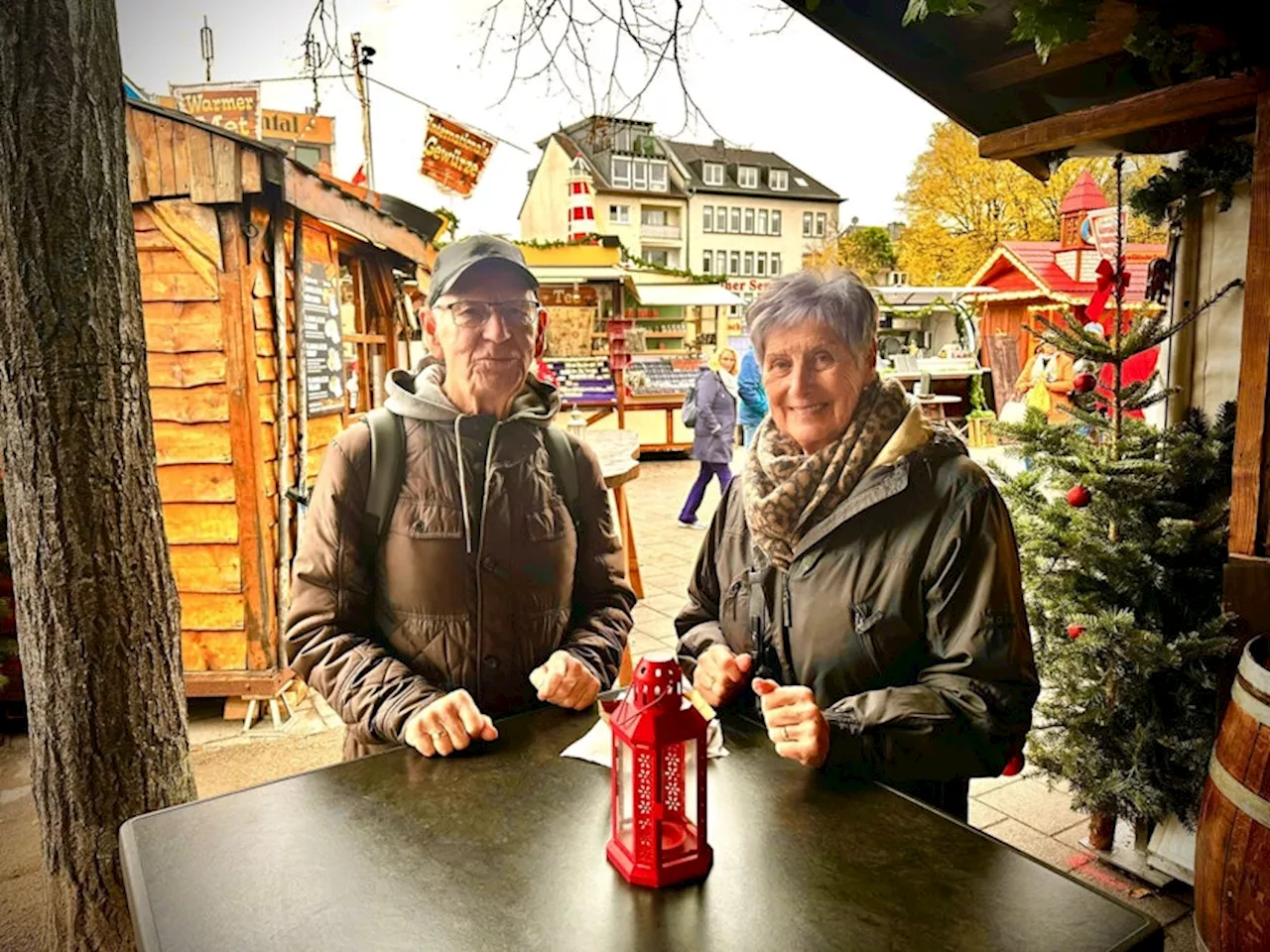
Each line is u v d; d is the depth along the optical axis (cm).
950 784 162
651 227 3828
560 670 166
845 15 211
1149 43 176
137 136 349
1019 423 279
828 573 153
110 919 200
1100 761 255
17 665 374
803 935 102
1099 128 219
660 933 103
